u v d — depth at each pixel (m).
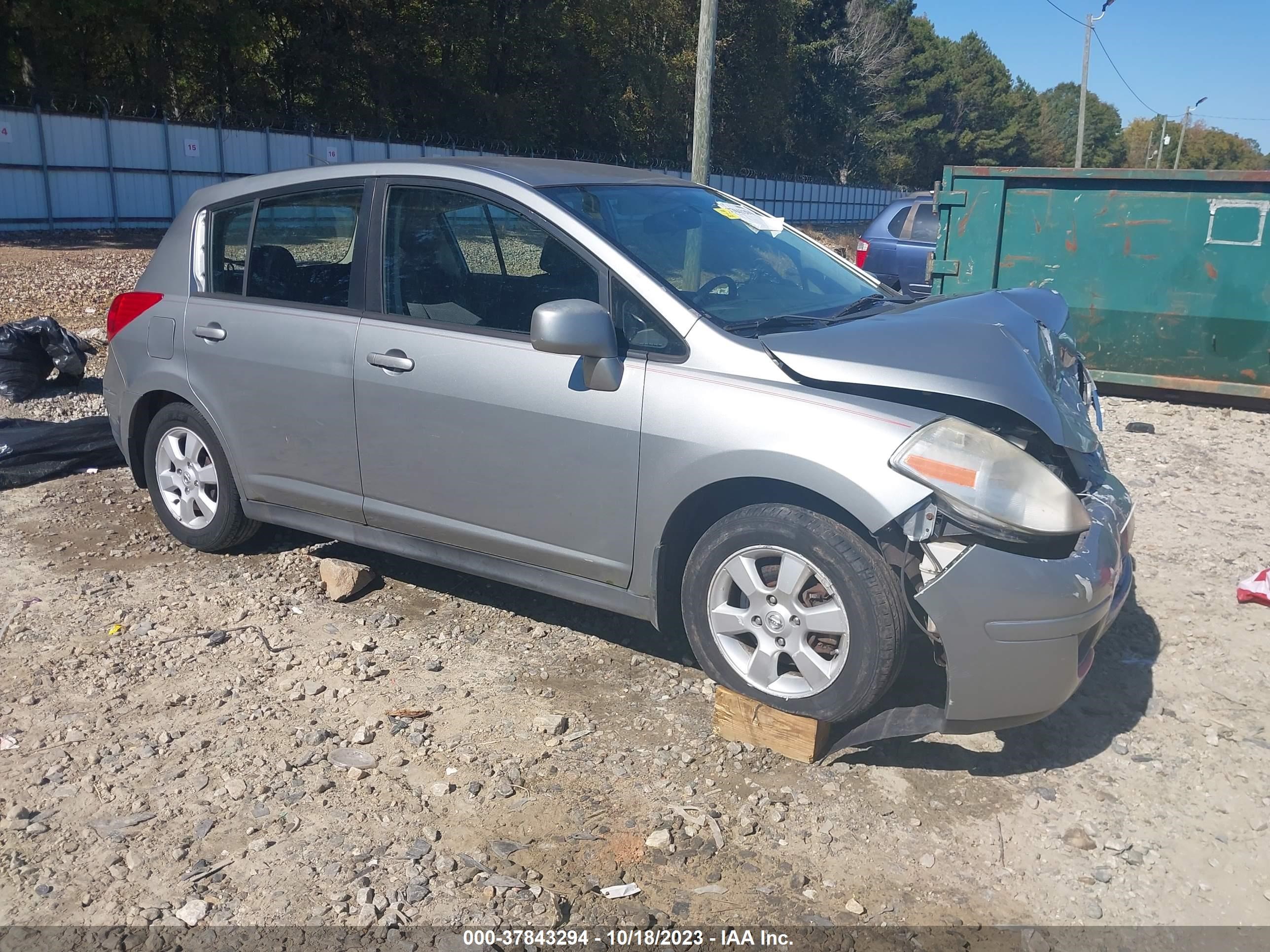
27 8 28.66
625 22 46.28
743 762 3.57
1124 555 3.70
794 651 3.53
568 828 3.22
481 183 4.17
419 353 4.21
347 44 39.03
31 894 2.91
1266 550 5.57
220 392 4.89
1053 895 2.98
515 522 4.09
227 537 5.15
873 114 79.88
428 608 4.76
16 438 6.40
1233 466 7.09
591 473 3.83
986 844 3.19
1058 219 8.90
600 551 3.90
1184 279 8.50
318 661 4.23
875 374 3.42
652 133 52.06
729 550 3.59
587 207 4.11
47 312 13.25
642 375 3.71
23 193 26.36
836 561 3.36
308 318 4.57
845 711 3.45
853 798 3.39
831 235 50.16
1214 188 8.28
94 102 31.72
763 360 3.57
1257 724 3.88
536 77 45.59
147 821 3.23
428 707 3.90
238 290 4.91
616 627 4.57
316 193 4.66
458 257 4.23
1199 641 4.54
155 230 29.19
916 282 11.59
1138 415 8.53
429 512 4.34
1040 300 4.67
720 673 3.71
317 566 5.19
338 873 3.00
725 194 5.01
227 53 35.69
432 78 41.41
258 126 36.03
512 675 4.15
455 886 2.95
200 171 30.41
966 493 3.21
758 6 53.75
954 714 3.32
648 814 3.29
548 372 3.90
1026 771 3.56
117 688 4.02
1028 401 3.46
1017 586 3.22
